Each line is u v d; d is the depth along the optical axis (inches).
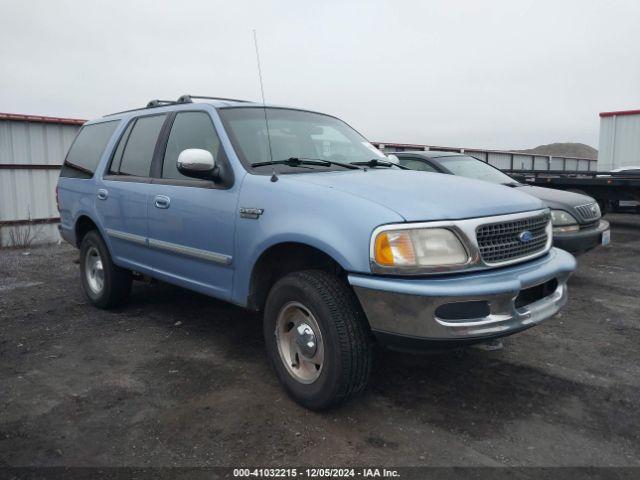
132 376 150.9
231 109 163.8
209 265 154.5
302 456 109.9
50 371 155.6
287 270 144.3
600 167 765.3
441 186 134.6
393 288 110.7
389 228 112.7
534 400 134.7
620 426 121.8
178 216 161.8
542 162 1178.0
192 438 117.1
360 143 185.6
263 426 121.7
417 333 111.0
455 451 111.6
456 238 116.1
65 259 361.4
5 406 133.6
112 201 193.3
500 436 117.5
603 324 195.6
